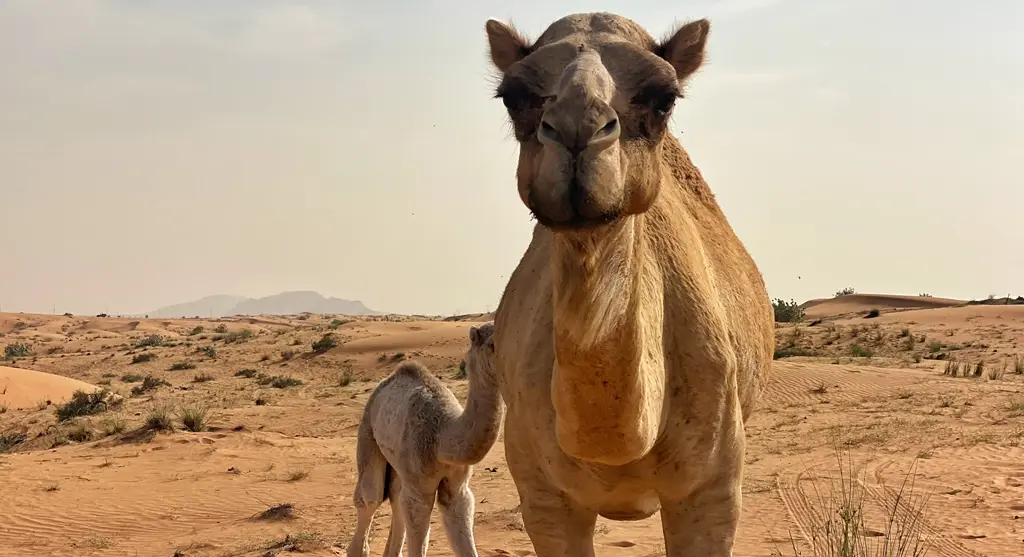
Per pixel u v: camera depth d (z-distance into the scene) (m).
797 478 12.90
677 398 4.25
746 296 5.38
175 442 20.78
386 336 54.47
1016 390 23.70
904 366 32.16
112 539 12.48
